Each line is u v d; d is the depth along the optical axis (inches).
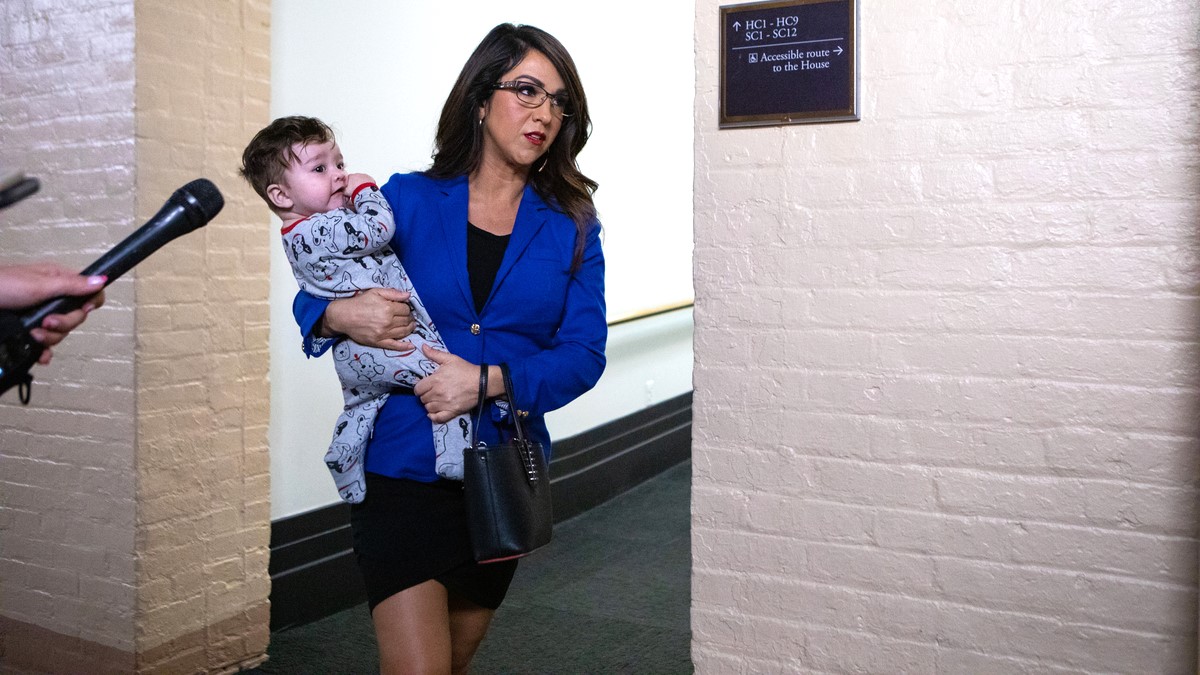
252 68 133.0
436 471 78.6
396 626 78.5
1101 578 77.9
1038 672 79.7
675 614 156.2
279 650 141.6
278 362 151.3
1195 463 75.1
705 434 88.8
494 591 84.0
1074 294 77.8
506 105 81.0
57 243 125.9
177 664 127.1
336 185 82.0
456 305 81.6
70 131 124.3
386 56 168.6
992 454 80.4
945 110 80.7
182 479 126.6
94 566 125.2
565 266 83.7
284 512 152.8
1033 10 78.0
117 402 122.0
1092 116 76.8
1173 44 74.7
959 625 81.8
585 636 146.5
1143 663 77.1
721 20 86.7
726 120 86.8
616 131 242.8
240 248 132.6
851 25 82.5
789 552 86.7
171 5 122.3
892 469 83.4
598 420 236.4
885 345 83.1
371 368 79.7
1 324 50.1
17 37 128.9
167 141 122.6
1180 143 74.8
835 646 85.6
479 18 194.1
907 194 82.0
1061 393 78.4
